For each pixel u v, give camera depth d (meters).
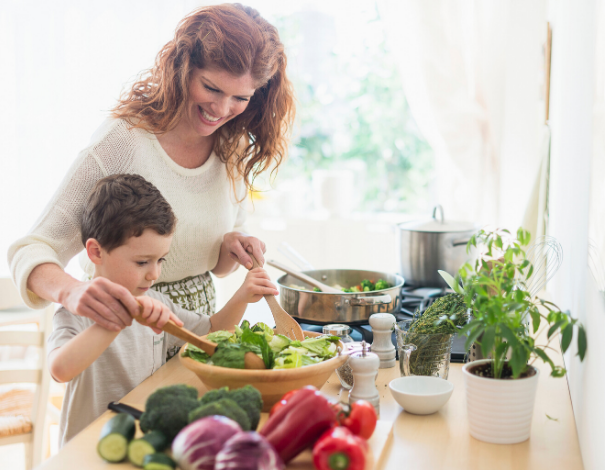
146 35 2.80
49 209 1.14
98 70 2.83
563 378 1.09
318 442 0.66
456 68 2.54
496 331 0.78
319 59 3.68
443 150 2.61
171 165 1.26
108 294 0.90
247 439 0.57
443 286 1.75
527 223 1.93
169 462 0.66
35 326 2.69
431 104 2.57
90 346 0.92
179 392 0.75
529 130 2.38
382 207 3.97
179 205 1.28
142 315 0.90
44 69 2.82
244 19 1.15
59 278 1.02
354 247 3.17
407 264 1.79
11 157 2.87
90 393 1.13
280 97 1.36
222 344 0.92
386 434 0.79
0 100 2.83
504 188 2.44
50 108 2.85
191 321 1.23
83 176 1.16
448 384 0.93
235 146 1.36
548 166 2.01
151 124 1.20
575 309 1.00
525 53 2.35
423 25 2.53
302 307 1.32
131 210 1.01
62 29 2.80
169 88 1.15
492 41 2.50
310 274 1.59
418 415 0.91
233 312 1.22
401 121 3.84
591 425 0.73
